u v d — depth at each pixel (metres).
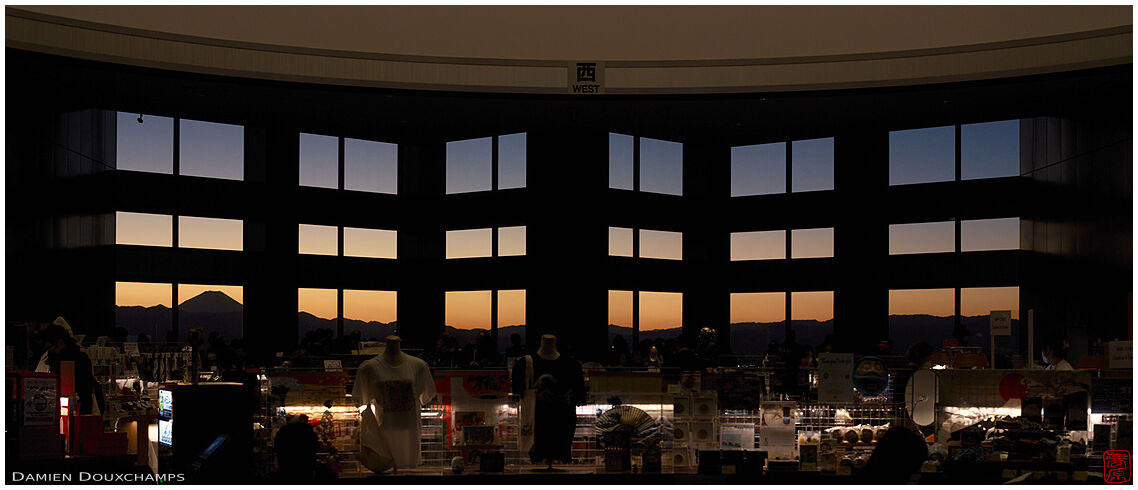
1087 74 11.83
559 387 7.57
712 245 17.75
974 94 13.62
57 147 13.83
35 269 13.18
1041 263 15.22
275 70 12.73
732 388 7.58
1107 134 13.51
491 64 13.51
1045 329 15.08
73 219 14.27
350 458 7.38
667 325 17.52
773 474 7.42
